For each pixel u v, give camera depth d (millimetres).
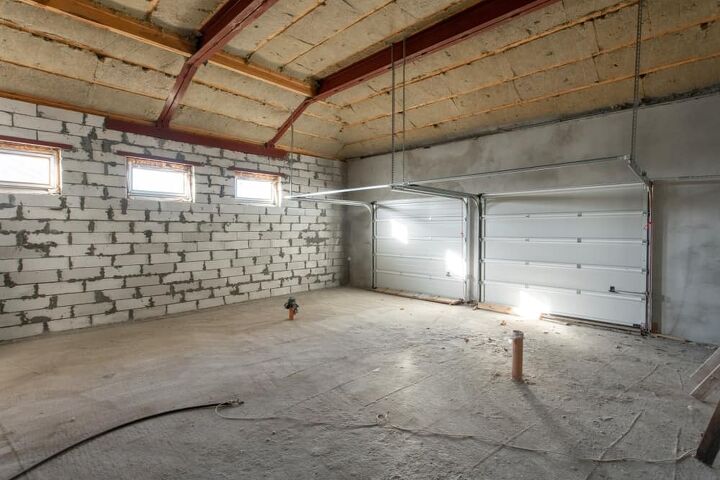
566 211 4949
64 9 3240
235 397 2756
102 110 4680
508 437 2230
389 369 3279
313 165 7215
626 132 4383
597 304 4707
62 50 3814
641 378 3070
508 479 1868
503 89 4664
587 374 3150
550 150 5012
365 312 5441
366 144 6980
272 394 2805
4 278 4082
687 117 3980
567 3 3320
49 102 4305
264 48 4254
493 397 2740
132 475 1905
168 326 4695
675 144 4059
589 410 2547
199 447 2143
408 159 6699
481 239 5840
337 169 7652
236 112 5449
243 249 6180
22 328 4195
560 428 2326
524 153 5266
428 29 3801
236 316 5211
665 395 2768
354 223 7750
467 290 6000
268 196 6637
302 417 2469
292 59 4488
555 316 5012
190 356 3613
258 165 6359
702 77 3799
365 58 4473
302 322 4883
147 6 3459
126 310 4934
